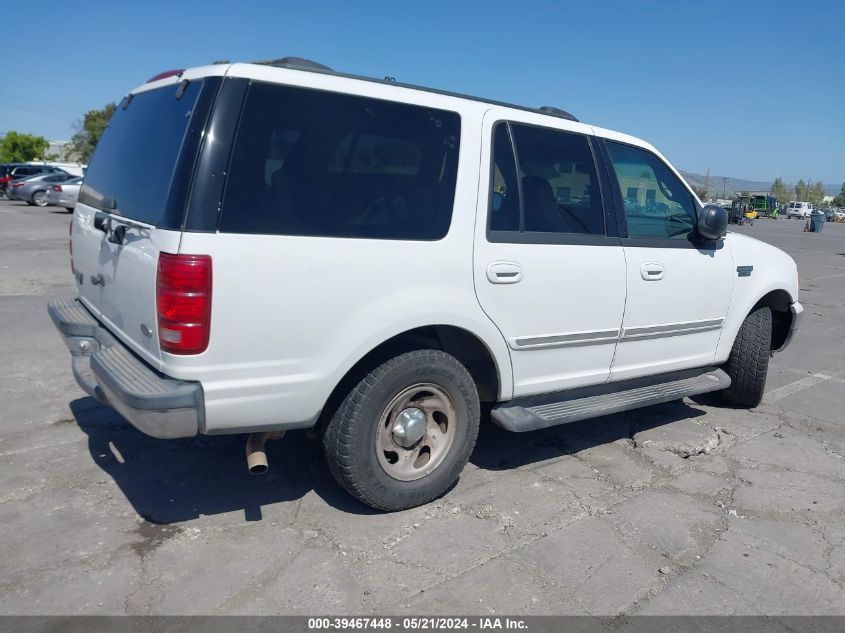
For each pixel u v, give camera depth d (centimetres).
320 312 316
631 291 438
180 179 293
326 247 315
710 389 502
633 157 460
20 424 465
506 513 374
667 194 477
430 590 303
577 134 426
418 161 349
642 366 466
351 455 340
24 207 2761
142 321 316
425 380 356
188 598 291
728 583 319
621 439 490
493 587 307
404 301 339
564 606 296
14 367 588
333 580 307
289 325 309
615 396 454
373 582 307
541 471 430
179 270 286
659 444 481
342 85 331
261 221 301
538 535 352
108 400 327
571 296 406
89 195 414
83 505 363
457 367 364
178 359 293
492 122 381
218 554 324
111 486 384
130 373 313
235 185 297
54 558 316
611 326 433
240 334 299
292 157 312
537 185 397
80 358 380
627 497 400
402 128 346
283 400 314
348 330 324
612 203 435
